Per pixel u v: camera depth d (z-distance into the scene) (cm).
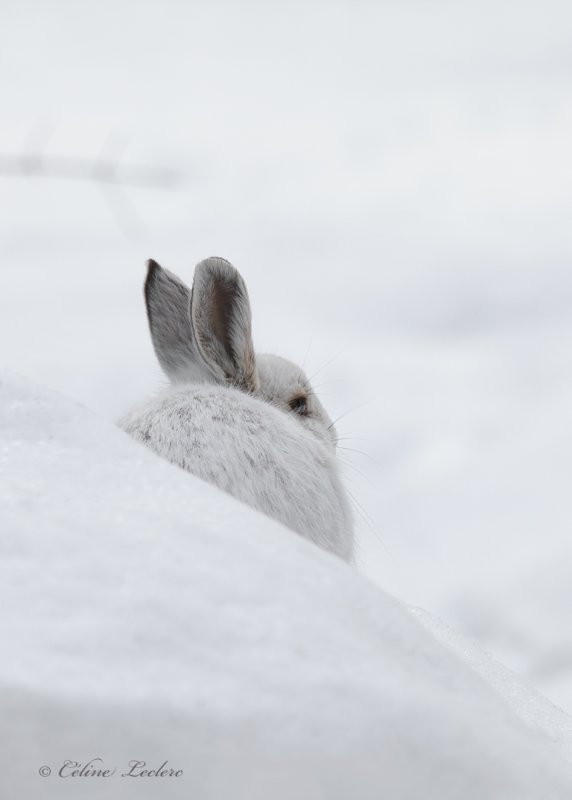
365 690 704
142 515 741
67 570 734
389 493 1115
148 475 744
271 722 679
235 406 770
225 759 668
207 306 778
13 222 1927
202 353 778
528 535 998
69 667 675
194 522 741
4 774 655
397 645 739
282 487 768
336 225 2028
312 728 682
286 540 741
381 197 2194
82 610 710
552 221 2009
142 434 768
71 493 742
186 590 735
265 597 738
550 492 1098
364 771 684
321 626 737
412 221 2041
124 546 738
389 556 979
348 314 1647
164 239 1906
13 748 654
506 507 1070
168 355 784
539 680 850
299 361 1446
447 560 966
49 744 656
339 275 1770
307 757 676
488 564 957
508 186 2259
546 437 1235
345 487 780
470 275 1762
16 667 668
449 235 1953
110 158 793
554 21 3531
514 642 860
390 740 693
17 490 741
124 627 704
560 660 855
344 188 2280
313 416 786
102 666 681
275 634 723
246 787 670
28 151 791
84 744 658
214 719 671
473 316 1650
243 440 768
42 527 739
